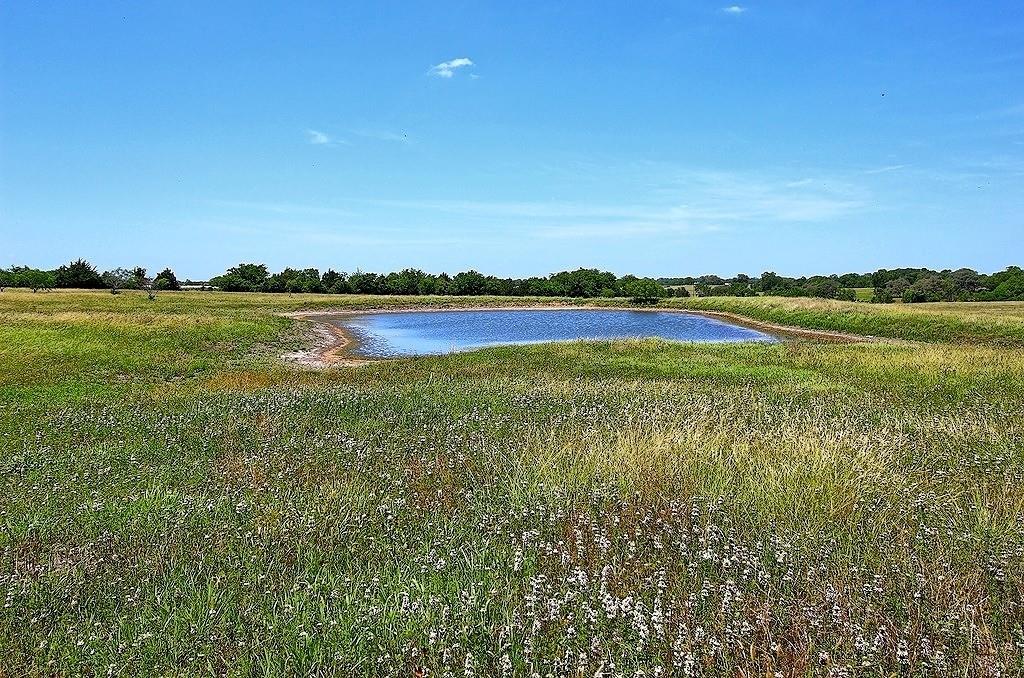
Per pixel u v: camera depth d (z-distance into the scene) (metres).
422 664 4.02
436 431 10.32
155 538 6.03
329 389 16.05
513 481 7.20
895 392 16.53
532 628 4.19
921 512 6.16
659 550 5.41
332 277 128.88
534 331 58.38
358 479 7.77
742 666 3.95
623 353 30.14
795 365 24.91
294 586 4.80
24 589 4.96
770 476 6.91
